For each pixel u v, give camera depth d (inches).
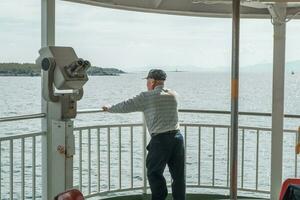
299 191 94.9
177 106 177.8
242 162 204.2
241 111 205.9
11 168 162.1
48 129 171.6
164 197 176.4
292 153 205.9
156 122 173.0
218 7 219.9
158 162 173.6
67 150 160.6
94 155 196.7
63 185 161.2
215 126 206.1
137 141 206.2
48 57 153.8
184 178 180.5
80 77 156.3
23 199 167.5
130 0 206.7
